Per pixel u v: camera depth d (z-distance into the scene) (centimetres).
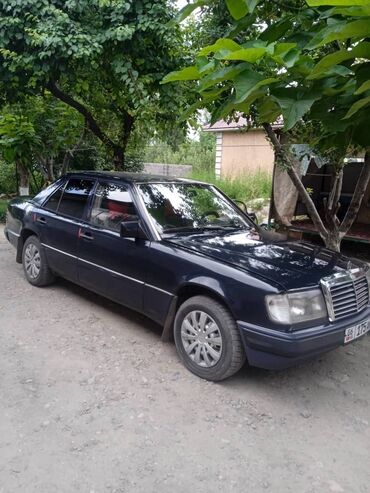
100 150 1097
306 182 971
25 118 805
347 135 338
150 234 415
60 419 310
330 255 412
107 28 604
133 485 252
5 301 529
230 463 274
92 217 483
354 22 220
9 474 256
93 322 477
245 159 1678
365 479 266
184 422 313
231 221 488
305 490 255
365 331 371
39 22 569
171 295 389
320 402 349
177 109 653
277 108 313
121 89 727
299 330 324
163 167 2272
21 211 597
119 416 316
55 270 540
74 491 246
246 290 335
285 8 402
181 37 626
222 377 359
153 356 406
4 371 371
